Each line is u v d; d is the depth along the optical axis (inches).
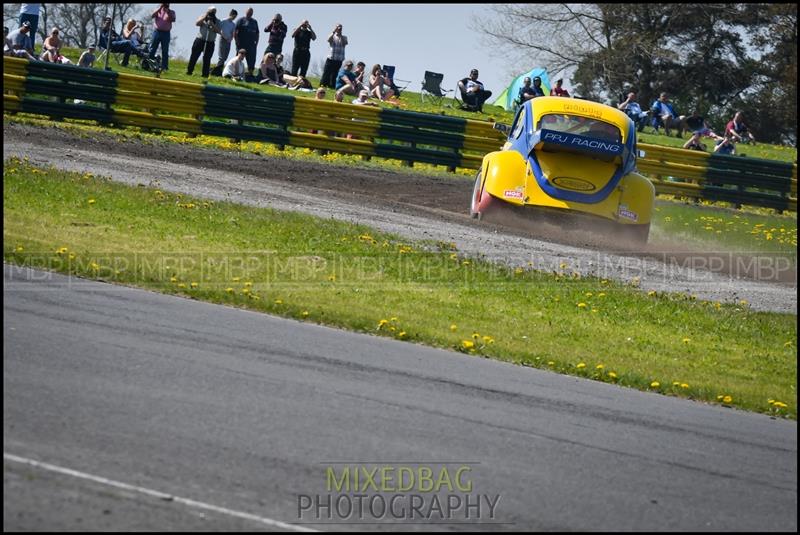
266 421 1019.3
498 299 1825.8
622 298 1948.8
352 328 1521.9
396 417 1087.6
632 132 2566.4
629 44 7810.0
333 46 4886.8
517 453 1021.2
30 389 1026.7
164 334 1314.0
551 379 1379.2
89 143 3056.1
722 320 1898.4
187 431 961.5
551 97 2628.0
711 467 1065.5
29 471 826.8
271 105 3629.4
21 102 3383.4
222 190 2576.3
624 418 1216.8
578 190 2476.6
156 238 1925.4
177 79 4330.7
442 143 3762.3
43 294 1444.4
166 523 765.3
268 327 1441.9
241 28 4702.3
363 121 3710.6
